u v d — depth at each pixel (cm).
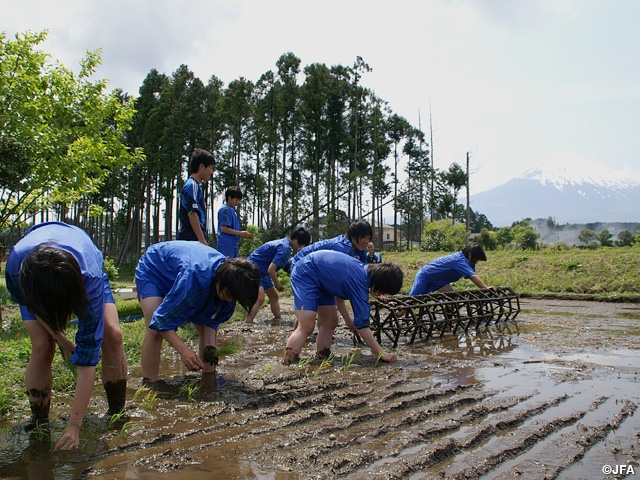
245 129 3975
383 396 424
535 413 385
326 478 275
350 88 3959
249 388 446
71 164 1319
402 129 5016
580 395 433
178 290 426
